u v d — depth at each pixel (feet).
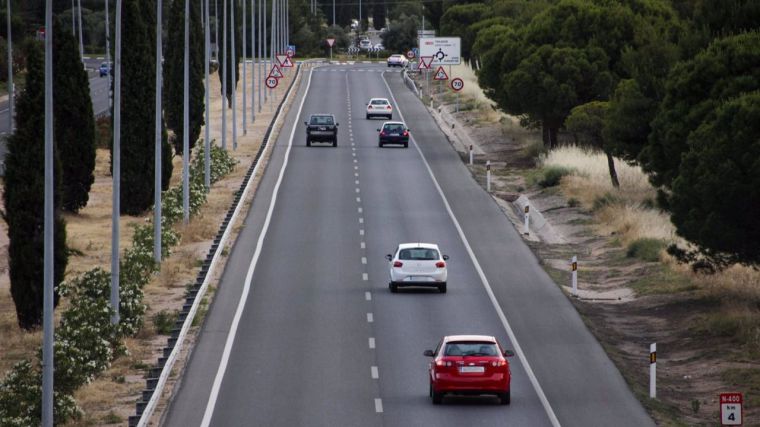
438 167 615.57
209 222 451.12
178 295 336.08
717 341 285.02
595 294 355.36
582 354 271.49
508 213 498.69
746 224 305.53
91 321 260.83
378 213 479.82
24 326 301.02
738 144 300.40
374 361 261.44
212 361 260.42
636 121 440.86
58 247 299.38
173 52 643.04
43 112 297.74
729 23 373.61
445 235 437.17
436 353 229.45
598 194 510.17
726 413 174.70
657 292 347.15
